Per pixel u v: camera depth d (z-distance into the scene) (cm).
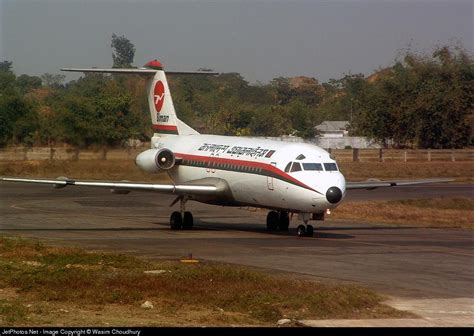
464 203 15412
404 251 8662
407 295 6028
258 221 12238
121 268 6856
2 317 4925
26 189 17700
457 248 9038
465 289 6325
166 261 7512
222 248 8638
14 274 6438
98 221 11881
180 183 11762
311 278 6706
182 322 4941
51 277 6244
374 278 6794
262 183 10112
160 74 12825
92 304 5434
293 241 9450
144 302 5469
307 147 10106
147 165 11525
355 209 13912
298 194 9638
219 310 5319
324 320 5088
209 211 13725
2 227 10794
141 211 13638
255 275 6372
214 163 10994
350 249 8744
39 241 8950
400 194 17312
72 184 10369
